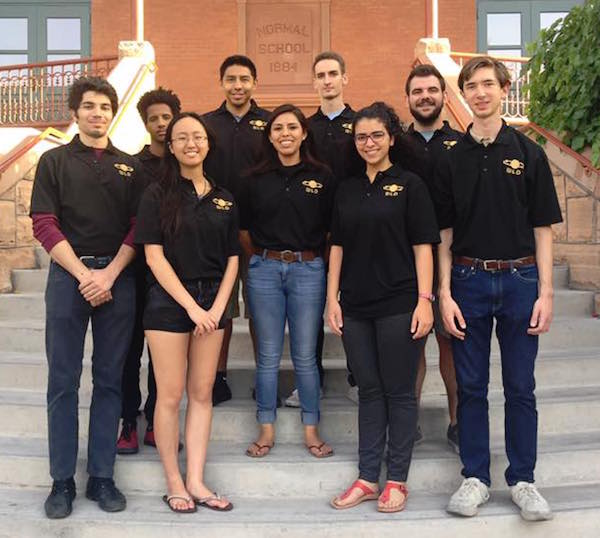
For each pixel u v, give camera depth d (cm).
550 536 334
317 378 373
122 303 340
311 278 366
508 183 326
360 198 339
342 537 326
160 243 331
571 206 592
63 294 331
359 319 343
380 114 338
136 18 977
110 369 341
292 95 1259
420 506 346
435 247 366
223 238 338
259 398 376
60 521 328
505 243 328
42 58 1340
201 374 346
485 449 341
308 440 376
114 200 342
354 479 365
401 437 340
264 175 369
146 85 908
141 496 361
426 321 330
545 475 376
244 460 368
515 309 328
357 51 1295
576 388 452
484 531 330
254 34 1285
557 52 627
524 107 936
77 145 340
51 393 333
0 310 531
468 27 1316
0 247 568
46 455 372
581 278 577
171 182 333
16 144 655
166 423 340
